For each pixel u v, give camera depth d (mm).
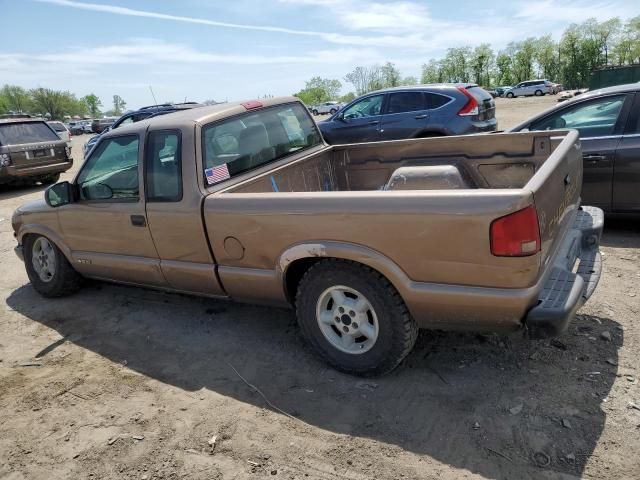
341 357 3189
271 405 3035
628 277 4191
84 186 4207
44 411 3217
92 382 3500
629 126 4961
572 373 2980
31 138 11766
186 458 2678
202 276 3633
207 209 3395
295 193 3035
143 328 4230
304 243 3012
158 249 3828
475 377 3051
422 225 2605
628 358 3057
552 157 3029
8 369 3787
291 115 4590
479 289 2586
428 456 2496
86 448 2840
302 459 2578
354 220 2797
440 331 3574
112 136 3951
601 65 76688
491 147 4262
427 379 3088
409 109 9445
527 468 2350
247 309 4352
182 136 3535
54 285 4918
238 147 3885
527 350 3250
